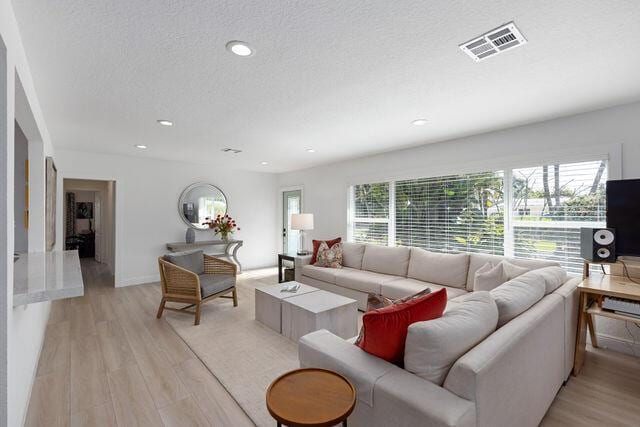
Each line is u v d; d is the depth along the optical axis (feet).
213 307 13.16
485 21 5.16
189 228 18.65
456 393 3.98
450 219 13.15
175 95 8.30
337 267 15.12
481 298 5.44
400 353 4.89
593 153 9.42
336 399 4.07
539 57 6.32
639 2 4.64
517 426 4.91
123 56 6.31
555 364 6.49
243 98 8.53
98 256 25.09
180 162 18.88
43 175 9.88
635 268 8.69
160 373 7.84
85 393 6.96
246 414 6.29
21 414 5.84
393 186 15.39
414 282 12.01
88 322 11.34
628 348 8.93
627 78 7.26
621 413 6.30
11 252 4.67
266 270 21.68
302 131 11.81
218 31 5.46
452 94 8.23
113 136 12.58
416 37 5.64
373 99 8.59
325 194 19.25
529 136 10.78
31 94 7.17
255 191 22.40
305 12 4.93
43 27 5.31
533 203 10.78
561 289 7.48
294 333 9.78
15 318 5.40
